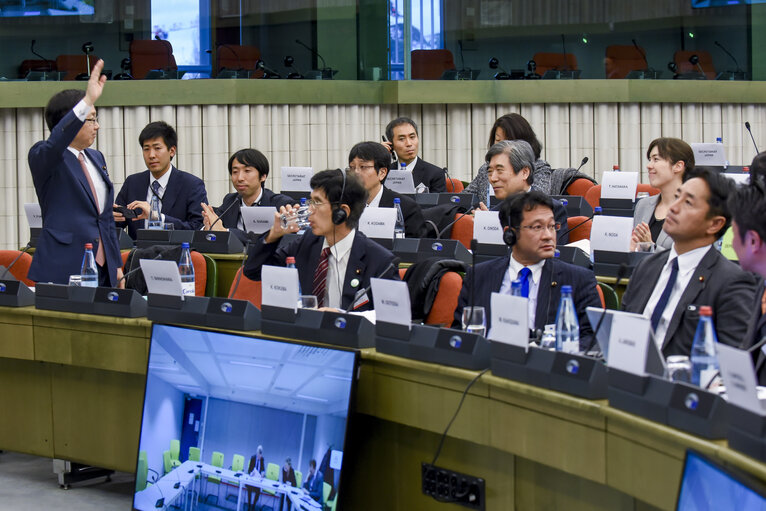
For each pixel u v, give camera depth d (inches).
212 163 352.8
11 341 152.3
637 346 85.7
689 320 112.0
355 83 370.9
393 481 117.2
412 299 138.3
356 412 117.0
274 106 360.8
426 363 107.9
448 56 378.9
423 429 111.7
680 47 392.8
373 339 117.0
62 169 168.4
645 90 386.6
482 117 382.0
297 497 111.0
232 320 126.0
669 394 82.0
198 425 122.0
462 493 108.2
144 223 235.5
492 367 101.5
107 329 141.0
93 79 164.7
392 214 189.2
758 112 401.4
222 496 118.0
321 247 150.6
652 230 188.7
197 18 352.2
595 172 388.2
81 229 169.5
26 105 327.6
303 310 119.7
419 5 375.6
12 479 162.6
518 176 189.2
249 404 117.6
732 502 70.0
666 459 82.0
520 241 131.0
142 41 346.6
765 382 93.6
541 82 380.8
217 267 201.9
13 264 184.5
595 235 167.2
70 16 337.1
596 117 387.2
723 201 111.3
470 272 135.9
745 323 108.3
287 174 255.8
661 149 187.0
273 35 362.9
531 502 101.5
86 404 149.3
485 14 379.2
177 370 125.3
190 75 353.1
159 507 124.1
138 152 344.8
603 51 387.5
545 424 95.3
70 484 157.5
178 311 131.5
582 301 129.8
